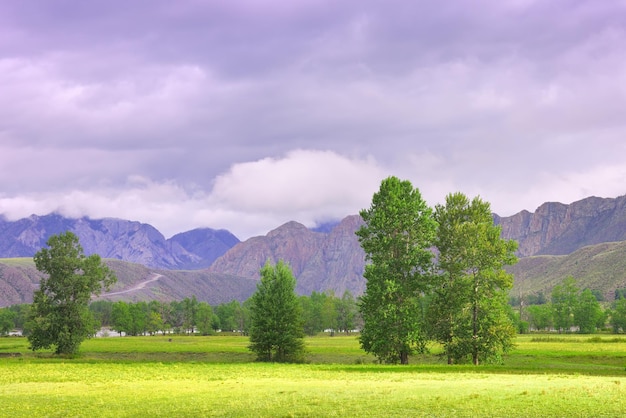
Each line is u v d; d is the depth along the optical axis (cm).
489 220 8444
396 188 8388
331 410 3155
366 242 8412
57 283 12044
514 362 8806
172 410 3350
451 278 8119
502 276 7788
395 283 7988
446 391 3866
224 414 3148
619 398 3316
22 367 7156
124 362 8781
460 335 7769
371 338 8000
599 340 15088
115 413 3309
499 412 2956
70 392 4347
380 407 3212
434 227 8275
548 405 3120
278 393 3997
